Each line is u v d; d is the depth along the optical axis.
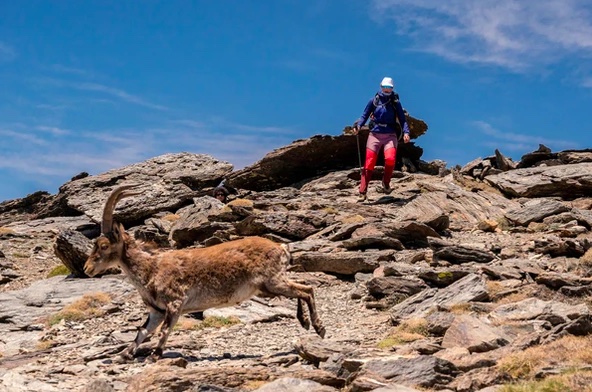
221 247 13.63
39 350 15.73
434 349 12.09
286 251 13.67
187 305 13.43
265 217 24.67
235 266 13.40
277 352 13.77
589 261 17.98
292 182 32.91
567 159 29.98
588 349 10.33
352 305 18.02
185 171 34.28
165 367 10.80
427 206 26.09
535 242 20.42
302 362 12.54
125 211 30.55
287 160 32.22
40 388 11.59
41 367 13.41
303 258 20.77
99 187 33.81
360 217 24.83
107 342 15.74
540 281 16.38
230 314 17.19
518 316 13.75
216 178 33.41
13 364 14.26
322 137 31.86
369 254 20.53
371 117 28.06
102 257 13.41
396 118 27.77
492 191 28.45
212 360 13.29
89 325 17.88
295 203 27.77
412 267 18.89
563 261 18.75
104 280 21.86
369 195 28.89
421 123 32.72
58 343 16.33
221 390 9.81
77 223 32.97
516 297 15.84
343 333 15.33
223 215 26.08
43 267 26.77
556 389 8.80
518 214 24.45
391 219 25.52
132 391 10.41
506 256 20.17
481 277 16.59
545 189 27.25
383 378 10.15
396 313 15.91
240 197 31.28
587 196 26.73
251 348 14.48
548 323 12.95
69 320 18.25
